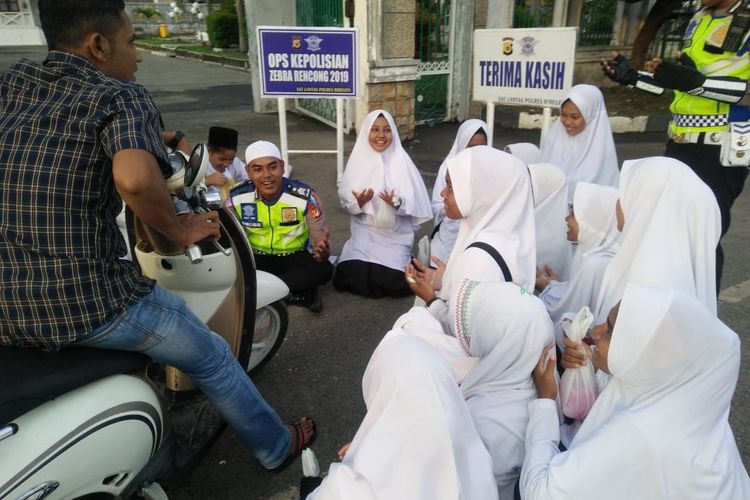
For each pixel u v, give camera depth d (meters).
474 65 5.29
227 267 2.62
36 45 26.30
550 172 3.41
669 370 1.58
